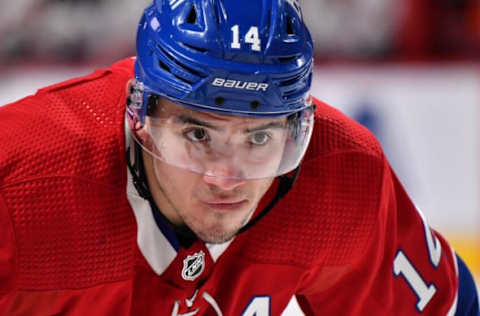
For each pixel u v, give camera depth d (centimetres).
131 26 1616
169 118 532
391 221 647
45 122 582
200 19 514
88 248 576
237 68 500
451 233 1541
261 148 534
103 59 1617
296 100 533
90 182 568
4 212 552
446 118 1544
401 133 1535
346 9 1612
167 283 612
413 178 1542
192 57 508
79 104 595
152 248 595
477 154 1548
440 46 1645
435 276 657
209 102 507
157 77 528
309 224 621
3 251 555
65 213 563
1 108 611
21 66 1562
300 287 665
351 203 625
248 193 547
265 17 515
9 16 1606
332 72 1535
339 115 650
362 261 644
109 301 604
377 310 663
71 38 1619
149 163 574
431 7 1630
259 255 623
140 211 581
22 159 562
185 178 542
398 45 1636
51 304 590
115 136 578
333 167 620
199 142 530
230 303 642
